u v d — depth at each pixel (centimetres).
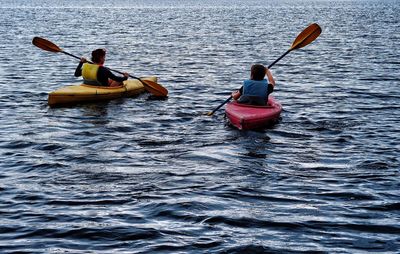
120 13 5756
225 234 633
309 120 1071
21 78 1488
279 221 672
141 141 948
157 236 626
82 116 1095
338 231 644
